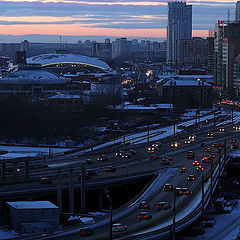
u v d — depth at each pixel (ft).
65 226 484.33
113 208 595.47
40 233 449.89
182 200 545.44
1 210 523.70
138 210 513.45
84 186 544.21
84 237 431.02
